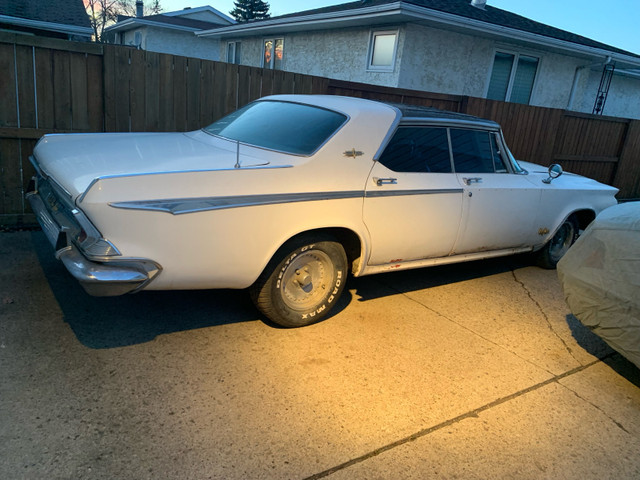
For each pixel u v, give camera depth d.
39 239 5.01
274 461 2.41
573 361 3.78
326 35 13.49
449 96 8.17
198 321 3.70
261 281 3.42
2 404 2.57
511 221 4.92
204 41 26.08
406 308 4.36
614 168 10.98
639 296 3.24
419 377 3.28
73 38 19.61
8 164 5.21
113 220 2.69
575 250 3.76
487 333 4.06
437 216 4.21
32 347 3.10
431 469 2.48
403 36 10.98
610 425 3.03
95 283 2.68
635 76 16.88
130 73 5.53
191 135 4.38
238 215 3.06
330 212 3.50
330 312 4.10
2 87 4.97
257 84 6.43
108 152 3.38
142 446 2.40
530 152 9.38
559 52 13.48
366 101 4.23
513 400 3.16
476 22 10.88
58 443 2.36
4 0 14.73
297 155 3.51
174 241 2.88
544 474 2.55
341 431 2.68
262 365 3.21
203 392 2.86
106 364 3.02
